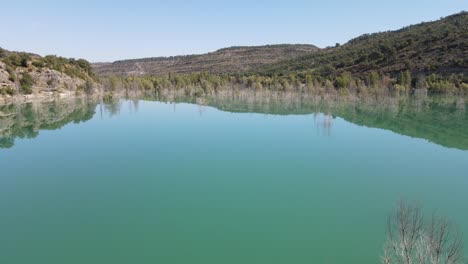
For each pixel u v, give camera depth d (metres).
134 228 25.41
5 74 114.06
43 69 131.00
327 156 43.88
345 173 37.31
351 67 140.38
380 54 138.88
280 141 52.00
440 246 14.55
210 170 38.69
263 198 30.70
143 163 41.47
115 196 31.53
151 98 120.50
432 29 157.50
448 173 36.97
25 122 70.56
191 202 30.06
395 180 34.88
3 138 55.62
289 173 37.38
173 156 44.38
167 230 25.08
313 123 66.50
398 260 16.73
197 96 121.38
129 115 79.06
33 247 22.86
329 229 24.69
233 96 115.31
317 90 105.44
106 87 138.50
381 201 29.62
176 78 148.12
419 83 98.06
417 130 59.31
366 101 91.38
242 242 23.14
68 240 23.80
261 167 39.59
